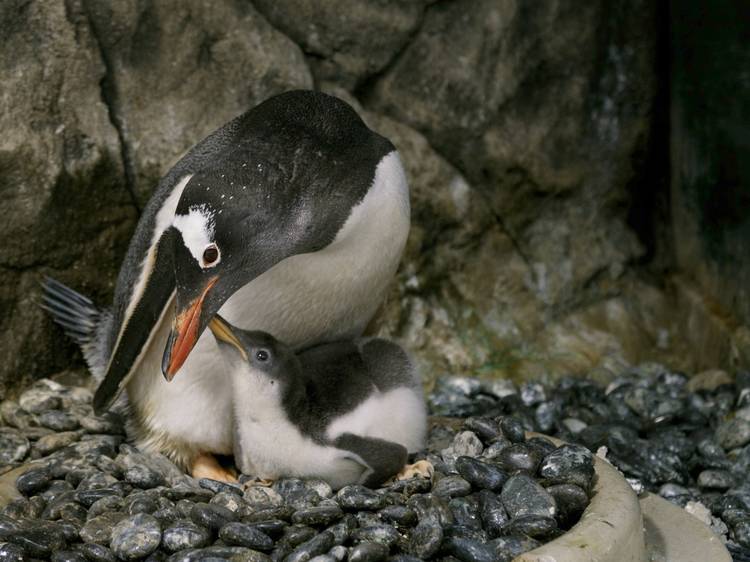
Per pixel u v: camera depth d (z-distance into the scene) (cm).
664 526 138
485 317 185
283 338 143
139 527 126
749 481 154
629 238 194
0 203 159
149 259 139
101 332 158
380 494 132
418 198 181
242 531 125
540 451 138
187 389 142
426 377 179
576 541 123
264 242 131
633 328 190
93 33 163
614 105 190
